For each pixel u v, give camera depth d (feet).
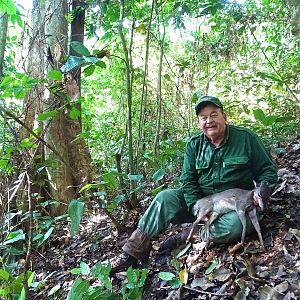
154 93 20.42
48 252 13.16
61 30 14.88
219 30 19.40
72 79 13.89
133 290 9.15
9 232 11.99
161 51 15.52
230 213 9.48
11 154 12.62
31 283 9.95
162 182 14.26
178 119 19.10
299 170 12.55
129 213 12.97
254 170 9.95
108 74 26.32
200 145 10.20
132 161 13.17
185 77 18.29
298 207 10.53
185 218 10.84
